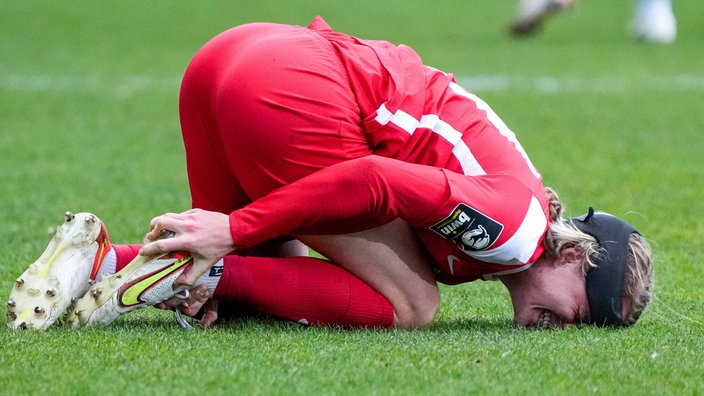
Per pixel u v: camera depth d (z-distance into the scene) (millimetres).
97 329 13336
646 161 30031
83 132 33312
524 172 13703
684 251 20062
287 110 13172
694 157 30719
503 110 38406
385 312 14031
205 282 13625
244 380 11391
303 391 11148
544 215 13602
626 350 13000
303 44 13680
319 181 13008
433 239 13852
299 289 13828
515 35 58250
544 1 57312
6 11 61750
